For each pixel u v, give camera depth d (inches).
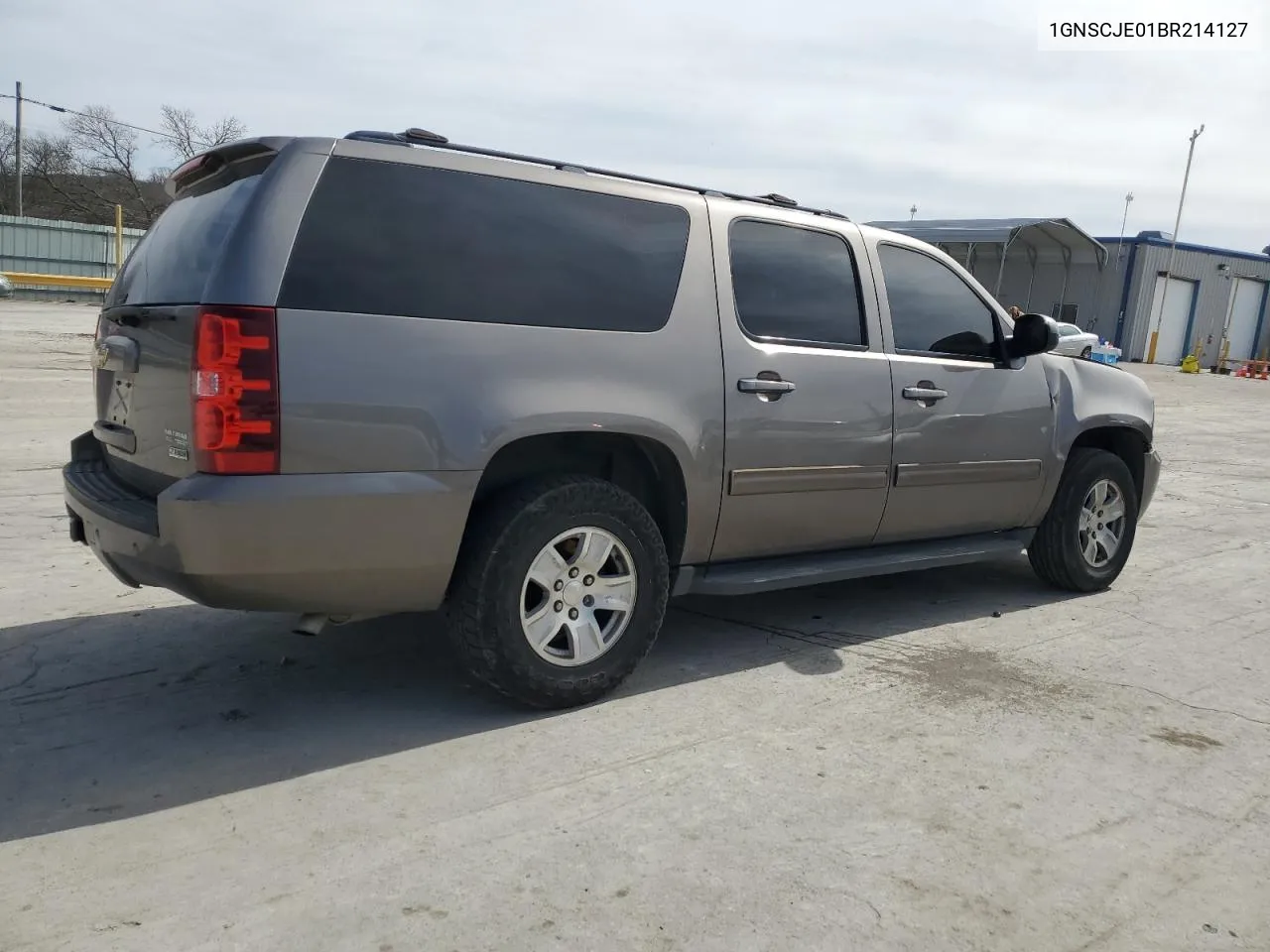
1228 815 124.4
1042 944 97.7
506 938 95.8
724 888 105.0
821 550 182.1
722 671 168.2
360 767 130.4
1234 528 313.4
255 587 124.1
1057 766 136.1
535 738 140.0
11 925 95.9
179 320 124.1
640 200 155.4
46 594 197.5
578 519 143.3
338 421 124.0
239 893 102.0
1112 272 1476.4
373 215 130.0
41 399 448.5
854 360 176.4
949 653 181.2
